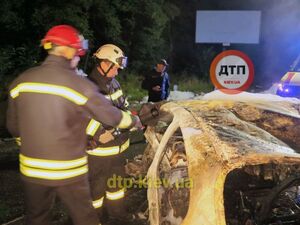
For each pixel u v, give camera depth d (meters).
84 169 2.86
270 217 2.86
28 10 11.44
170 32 17.70
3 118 8.05
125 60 3.87
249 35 13.51
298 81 7.57
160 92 7.39
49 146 2.71
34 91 2.70
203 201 2.52
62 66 2.74
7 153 6.72
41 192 2.80
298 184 2.86
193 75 17.22
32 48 11.40
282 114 3.51
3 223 4.27
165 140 3.44
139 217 4.25
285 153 2.67
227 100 3.80
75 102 2.71
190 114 3.29
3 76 10.07
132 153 6.72
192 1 18.70
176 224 3.10
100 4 12.76
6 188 5.21
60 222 4.23
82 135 2.83
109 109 2.79
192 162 2.75
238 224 2.98
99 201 3.95
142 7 14.28
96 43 13.89
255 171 3.41
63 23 11.41
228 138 2.80
